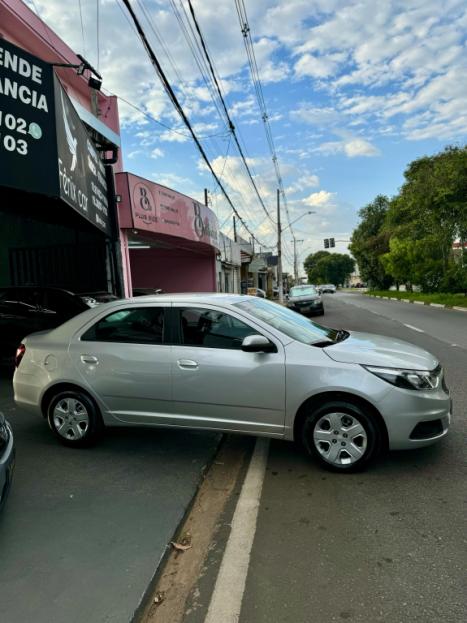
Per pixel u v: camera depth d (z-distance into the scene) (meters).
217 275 22.92
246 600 2.56
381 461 4.25
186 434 5.18
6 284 11.63
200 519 3.49
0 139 5.32
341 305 30.88
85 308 8.30
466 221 20.67
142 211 12.59
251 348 4.07
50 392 4.86
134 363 4.49
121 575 2.74
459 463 4.14
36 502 3.65
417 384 3.89
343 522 3.29
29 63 5.72
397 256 37.41
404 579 2.66
